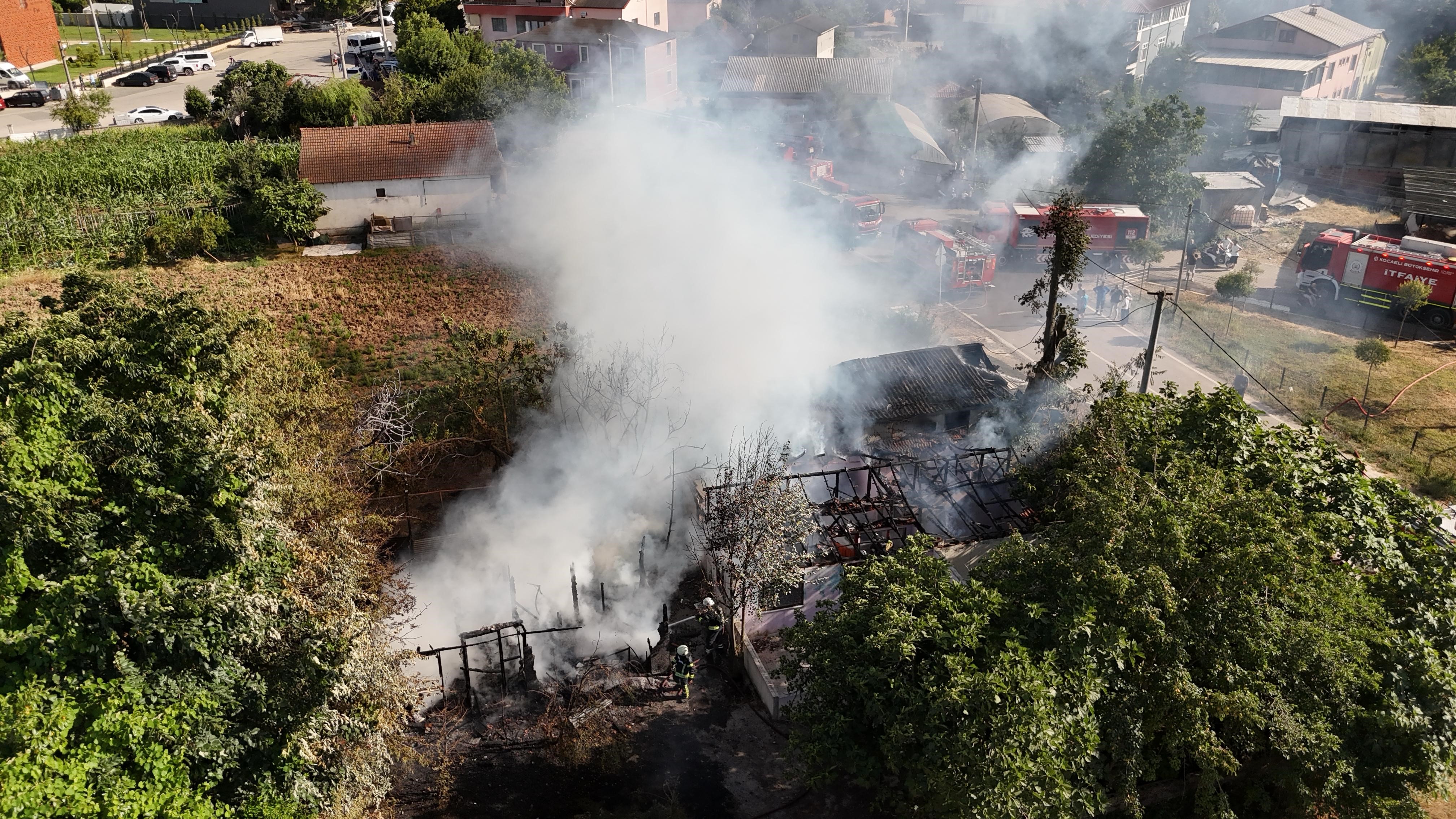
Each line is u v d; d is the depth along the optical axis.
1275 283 44.56
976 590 16.41
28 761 11.91
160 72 77.62
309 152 48.81
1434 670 15.93
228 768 14.57
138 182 51.06
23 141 59.00
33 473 15.40
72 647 13.70
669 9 95.69
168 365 19.80
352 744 16.16
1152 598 15.53
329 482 21.92
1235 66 68.50
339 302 41.06
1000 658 14.67
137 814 12.68
